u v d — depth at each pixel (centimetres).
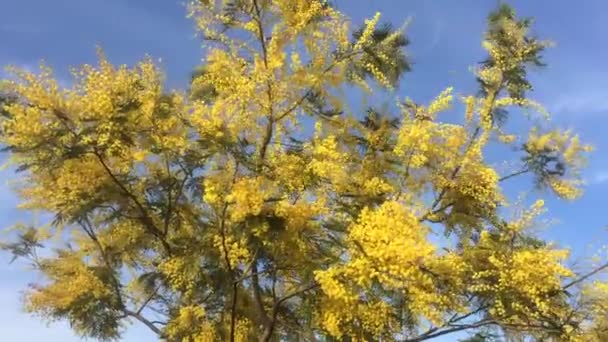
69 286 1223
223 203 1048
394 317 1091
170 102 1127
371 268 956
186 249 1177
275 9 1189
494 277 1115
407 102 1231
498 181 1201
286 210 1025
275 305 1155
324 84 1182
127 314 1272
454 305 1070
